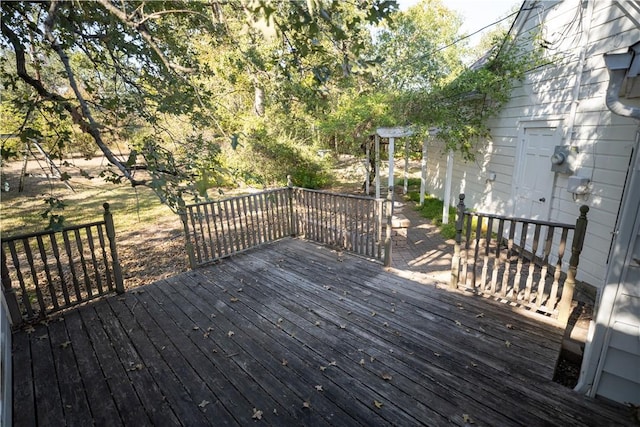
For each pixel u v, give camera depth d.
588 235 3.97
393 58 15.85
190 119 3.29
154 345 3.03
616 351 2.19
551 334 2.98
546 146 4.79
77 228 3.60
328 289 4.01
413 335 3.04
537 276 4.48
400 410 2.23
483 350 2.80
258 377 2.59
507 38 5.52
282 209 5.84
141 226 8.05
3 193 11.72
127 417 2.27
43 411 2.34
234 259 5.05
